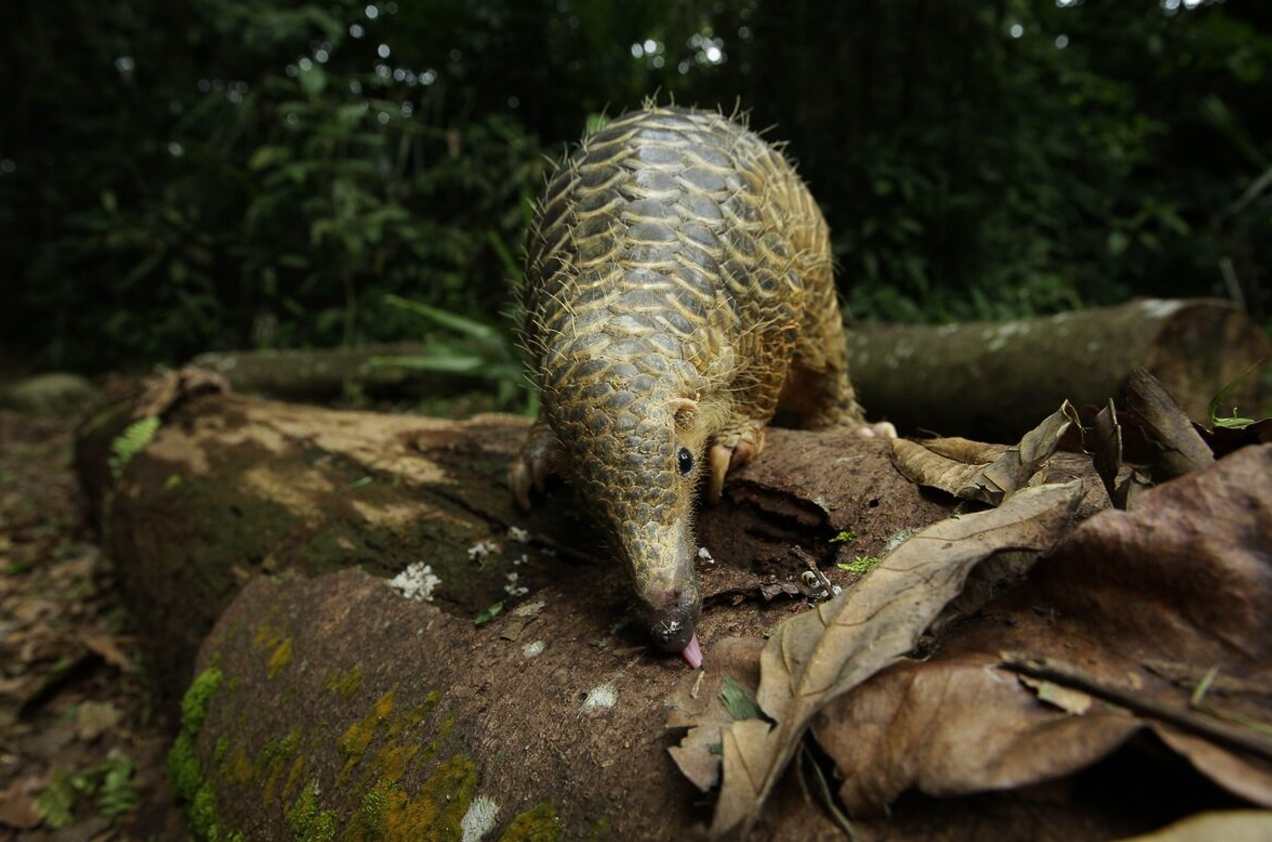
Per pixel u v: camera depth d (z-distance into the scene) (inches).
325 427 23.4
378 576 15.8
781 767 7.3
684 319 12.0
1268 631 7.1
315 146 50.4
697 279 12.4
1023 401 26.1
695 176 13.3
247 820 13.4
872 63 42.6
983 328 28.2
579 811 9.2
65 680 24.7
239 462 22.6
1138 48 52.8
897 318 38.6
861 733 7.7
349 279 51.6
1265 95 58.0
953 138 40.7
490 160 52.7
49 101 64.5
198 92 64.1
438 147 55.7
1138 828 6.7
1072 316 26.2
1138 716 6.7
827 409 19.5
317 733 13.0
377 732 12.1
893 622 8.0
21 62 65.8
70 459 45.1
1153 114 58.7
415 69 55.7
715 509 14.5
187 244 57.4
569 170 14.2
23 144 67.6
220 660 16.5
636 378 11.0
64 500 39.4
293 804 12.6
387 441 21.4
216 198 56.9
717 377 12.6
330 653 14.1
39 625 27.8
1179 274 52.1
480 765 10.5
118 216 58.5
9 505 38.8
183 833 17.3
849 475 13.4
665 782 8.8
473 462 18.9
